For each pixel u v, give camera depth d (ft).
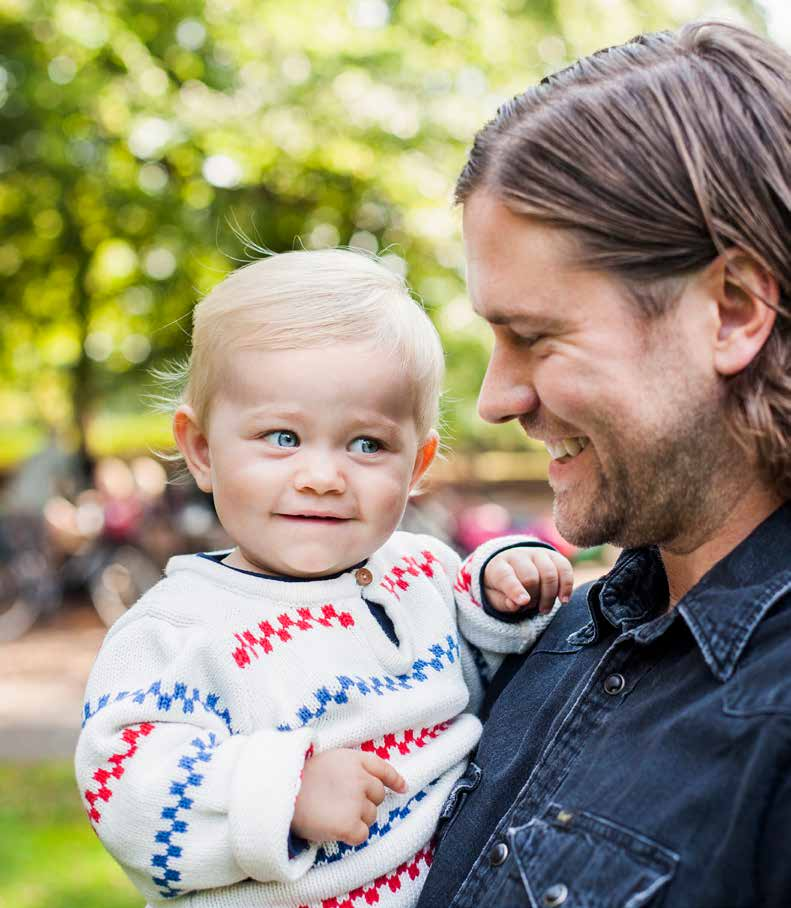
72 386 40.19
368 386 5.07
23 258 37.50
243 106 30.58
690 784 3.43
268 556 5.07
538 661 4.92
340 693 4.78
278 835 4.23
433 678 5.15
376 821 4.66
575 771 3.86
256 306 5.16
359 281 5.40
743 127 3.70
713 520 3.94
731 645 3.64
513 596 5.31
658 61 3.97
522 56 31.12
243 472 5.04
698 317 3.73
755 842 3.22
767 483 3.88
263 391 5.02
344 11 30.50
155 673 4.77
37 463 33.55
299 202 33.32
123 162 32.14
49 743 20.99
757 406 3.69
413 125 30.01
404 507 5.32
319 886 4.48
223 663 4.78
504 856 3.86
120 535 31.99
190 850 4.32
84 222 35.14
